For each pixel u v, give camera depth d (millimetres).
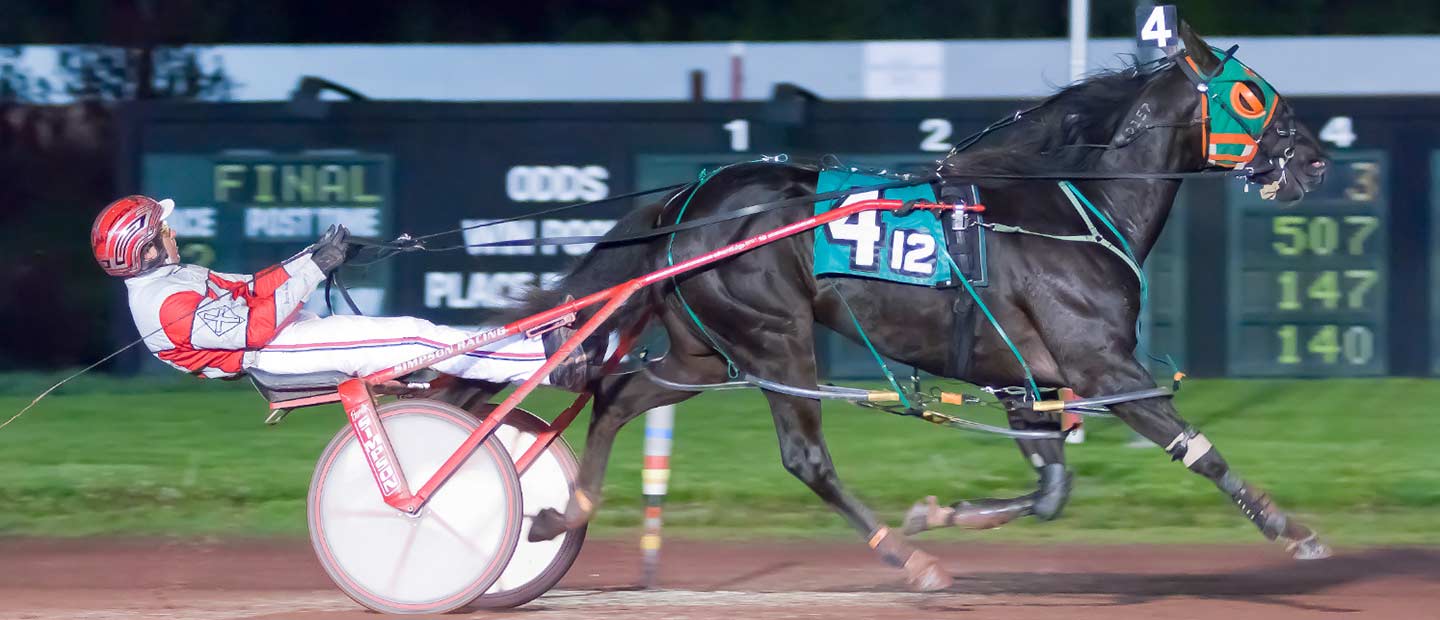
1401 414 11773
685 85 16281
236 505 8969
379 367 6145
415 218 13844
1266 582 6984
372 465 6074
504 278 13742
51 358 16141
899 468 9695
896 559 6207
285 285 6043
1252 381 13680
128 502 9031
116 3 18484
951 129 13570
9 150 16891
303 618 6145
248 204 13883
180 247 13898
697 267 6266
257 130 13852
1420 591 6727
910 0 20797
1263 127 6309
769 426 11516
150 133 13898
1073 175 6195
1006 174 6207
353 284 13719
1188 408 12141
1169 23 6488
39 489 9273
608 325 6434
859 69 15977
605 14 21516
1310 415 11773
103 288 16266
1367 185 13508
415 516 6152
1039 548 7879
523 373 6254
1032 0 20703
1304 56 15531
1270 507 5918
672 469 9805
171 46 18109
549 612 6250
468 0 21891
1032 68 15586
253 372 6145
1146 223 6336
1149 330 13703
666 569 7402
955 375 6227
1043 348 6117
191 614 6234
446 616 6199
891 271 6020
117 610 6352
